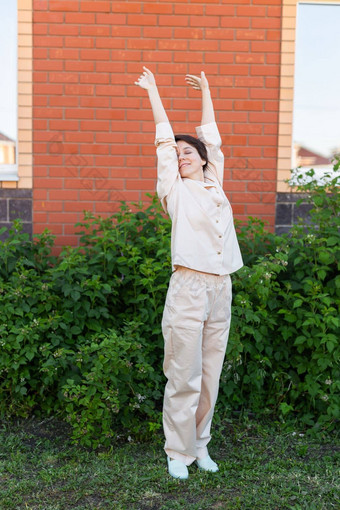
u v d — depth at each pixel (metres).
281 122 5.21
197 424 3.63
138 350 4.02
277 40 5.16
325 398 4.16
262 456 3.77
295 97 5.36
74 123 5.14
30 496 3.23
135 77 5.14
